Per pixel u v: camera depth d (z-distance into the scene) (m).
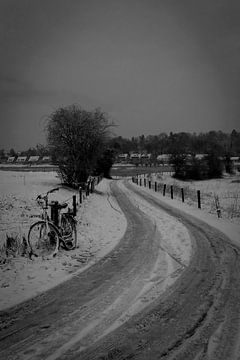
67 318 5.30
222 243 10.05
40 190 21.47
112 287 6.61
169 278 7.07
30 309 5.66
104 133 27.22
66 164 26.50
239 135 132.25
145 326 5.00
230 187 42.78
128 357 4.23
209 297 6.03
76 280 7.06
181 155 56.81
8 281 7.03
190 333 4.77
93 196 24.52
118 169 84.69
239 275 7.17
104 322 5.14
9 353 4.35
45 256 8.71
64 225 9.84
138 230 12.38
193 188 42.06
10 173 39.22
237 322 5.06
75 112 26.33
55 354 4.30
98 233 11.88
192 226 12.90
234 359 4.14
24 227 11.62
